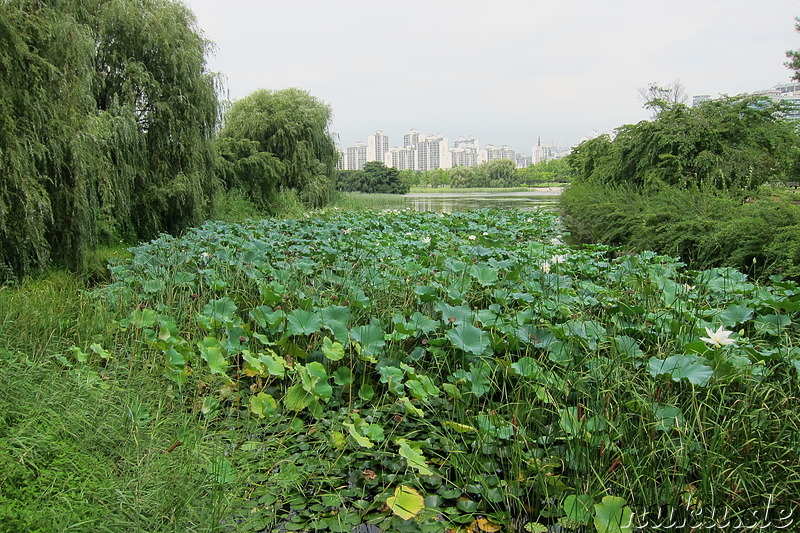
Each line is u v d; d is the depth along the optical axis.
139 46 10.04
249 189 16.62
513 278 4.89
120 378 3.25
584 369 3.06
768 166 10.04
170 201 10.30
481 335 3.27
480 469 2.52
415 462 2.35
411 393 3.01
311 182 19.31
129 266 5.59
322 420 3.02
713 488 2.11
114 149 8.73
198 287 5.00
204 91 10.86
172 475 2.22
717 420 2.44
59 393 2.60
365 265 5.52
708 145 10.39
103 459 2.23
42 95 6.34
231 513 2.15
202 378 3.39
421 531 2.17
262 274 5.00
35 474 1.98
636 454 2.35
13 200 5.94
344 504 2.36
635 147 11.92
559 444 2.67
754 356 2.85
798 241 4.82
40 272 6.20
